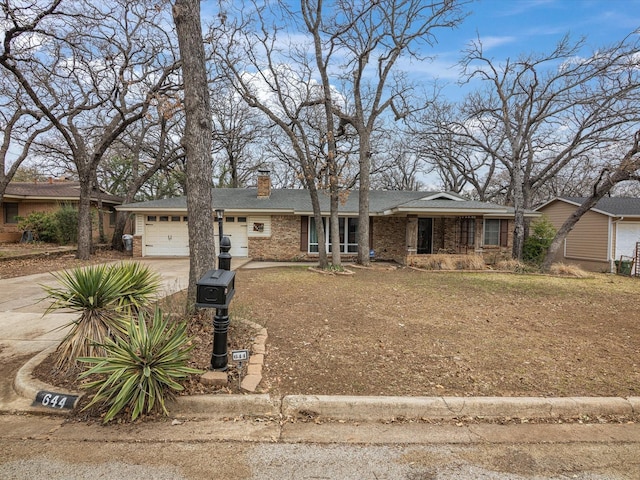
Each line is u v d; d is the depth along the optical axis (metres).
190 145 4.96
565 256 19.50
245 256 16.88
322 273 11.88
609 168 12.56
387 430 2.89
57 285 8.53
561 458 2.54
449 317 6.38
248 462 2.44
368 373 3.81
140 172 24.42
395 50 13.29
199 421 2.96
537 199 30.86
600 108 14.73
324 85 12.36
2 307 6.52
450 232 17.59
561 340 5.18
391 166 27.27
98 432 2.77
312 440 2.72
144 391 2.92
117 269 4.32
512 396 3.31
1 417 2.97
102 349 3.62
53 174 20.47
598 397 3.33
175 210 16.00
